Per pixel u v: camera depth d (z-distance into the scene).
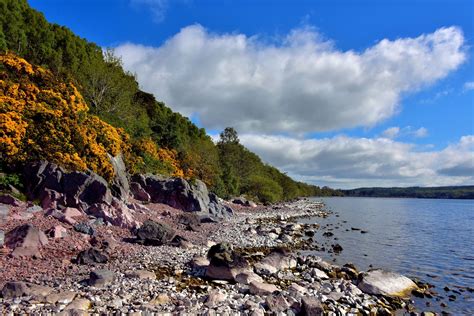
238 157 83.81
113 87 37.84
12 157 21.25
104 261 14.16
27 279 11.26
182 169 48.91
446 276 16.92
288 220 42.16
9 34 42.09
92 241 16.73
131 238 18.55
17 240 13.88
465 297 13.50
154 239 18.31
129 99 40.31
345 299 11.73
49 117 24.05
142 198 31.16
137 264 14.12
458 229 38.25
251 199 73.62
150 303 9.59
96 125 28.25
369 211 71.31
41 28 51.16
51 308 8.59
